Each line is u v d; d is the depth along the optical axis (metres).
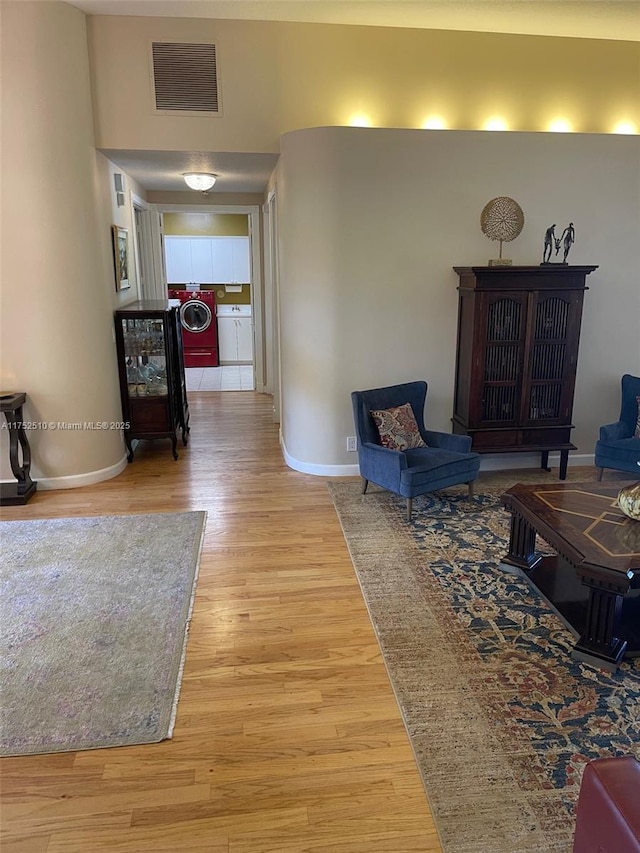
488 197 4.71
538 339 4.63
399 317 4.84
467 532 3.98
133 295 6.25
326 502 4.51
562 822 1.91
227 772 2.11
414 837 1.87
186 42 4.50
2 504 4.45
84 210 4.51
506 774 2.09
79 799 2.01
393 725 2.33
